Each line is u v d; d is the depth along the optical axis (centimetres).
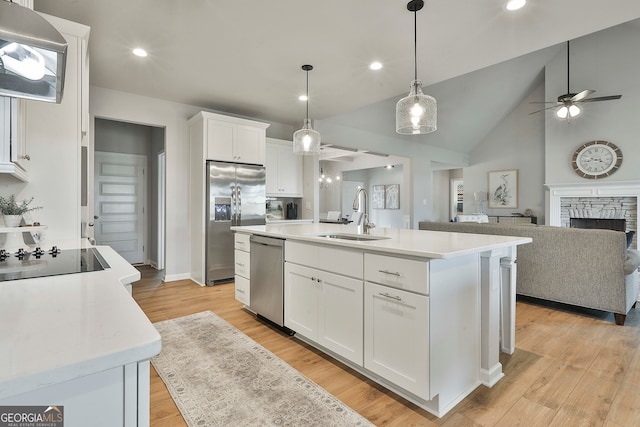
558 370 208
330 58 316
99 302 77
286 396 179
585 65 614
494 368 196
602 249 292
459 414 165
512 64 621
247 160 457
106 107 395
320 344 224
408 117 251
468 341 185
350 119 588
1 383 42
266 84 382
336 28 263
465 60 321
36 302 77
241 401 174
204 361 218
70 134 203
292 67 337
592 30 265
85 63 214
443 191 1123
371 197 1195
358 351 195
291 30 266
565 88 634
